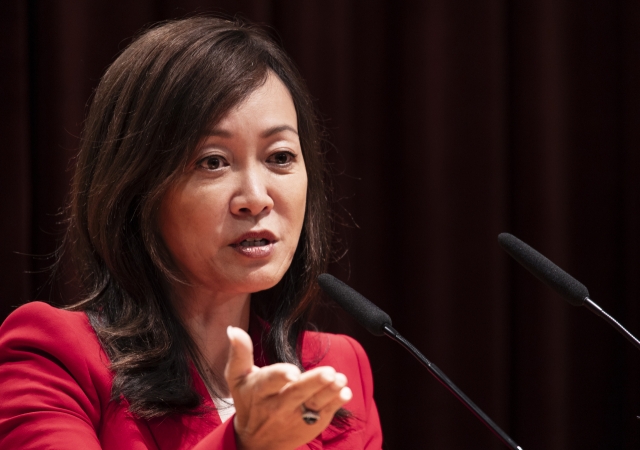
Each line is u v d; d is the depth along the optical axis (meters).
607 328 8.91
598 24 8.95
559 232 8.77
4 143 7.37
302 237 5.52
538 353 8.76
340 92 8.45
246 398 3.42
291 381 3.29
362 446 5.45
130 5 7.85
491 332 8.57
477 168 8.65
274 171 4.78
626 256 8.81
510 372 8.80
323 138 8.36
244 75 4.73
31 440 4.09
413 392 8.58
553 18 8.84
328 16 8.42
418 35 8.66
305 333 5.89
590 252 8.90
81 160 5.13
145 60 4.83
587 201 8.91
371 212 8.71
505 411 8.59
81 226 5.10
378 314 4.18
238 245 4.69
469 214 8.62
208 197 4.62
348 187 8.53
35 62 7.66
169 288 4.98
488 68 8.66
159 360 4.68
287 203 4.79
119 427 4.41
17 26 7.41
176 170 4.60
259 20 8.09
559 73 8.84
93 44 7.73
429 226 8.56
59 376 4.41
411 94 8.66
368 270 8.66
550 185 8.77
